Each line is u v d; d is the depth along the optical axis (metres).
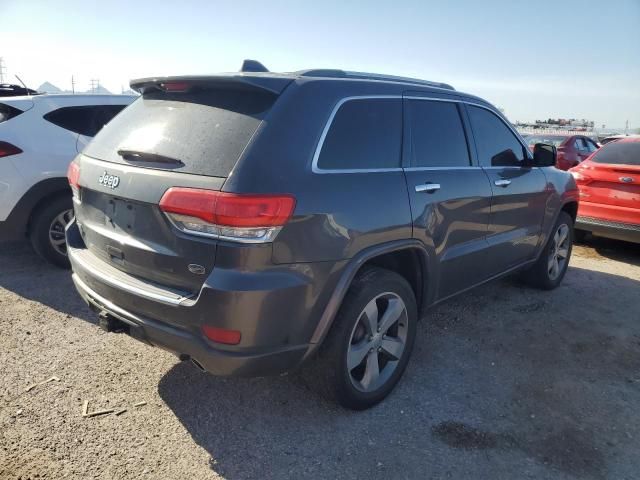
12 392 3.06
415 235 3.14
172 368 3.42
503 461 2.66
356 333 2.94
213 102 2.73
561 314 4.68
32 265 5.33
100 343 3.71
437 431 2.89
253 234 2.32
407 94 3.35
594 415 3.10
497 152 4.20
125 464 2.52
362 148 2.92
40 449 2.58
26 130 4.89
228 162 2.39
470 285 3.98
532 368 3.65
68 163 5.03
